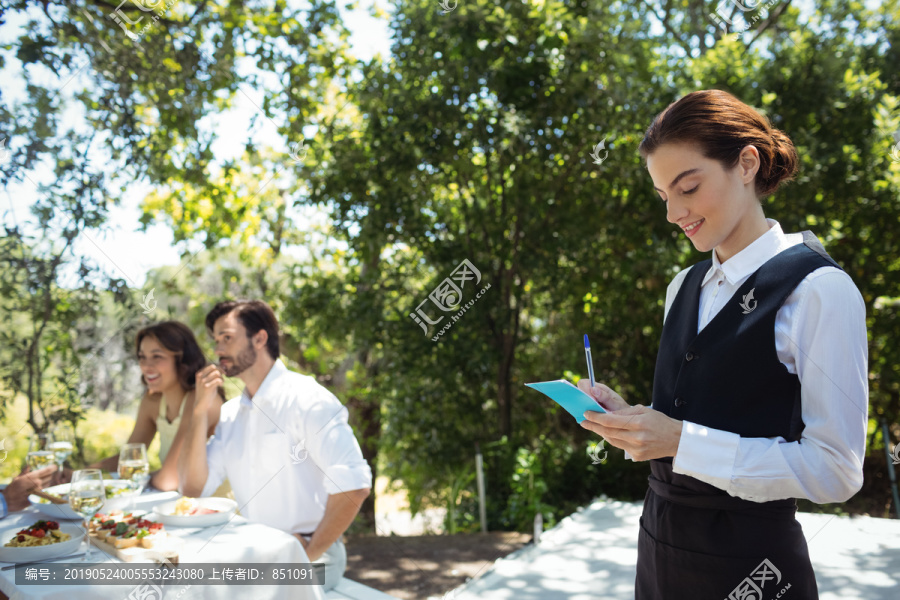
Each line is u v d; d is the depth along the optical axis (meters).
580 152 5.75
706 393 1.23
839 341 1.07
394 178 5.84
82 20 4.00
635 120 5.59
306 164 6.05
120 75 4.13
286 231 7.41
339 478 2.43
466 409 6.26
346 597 2.69
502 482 5.82
